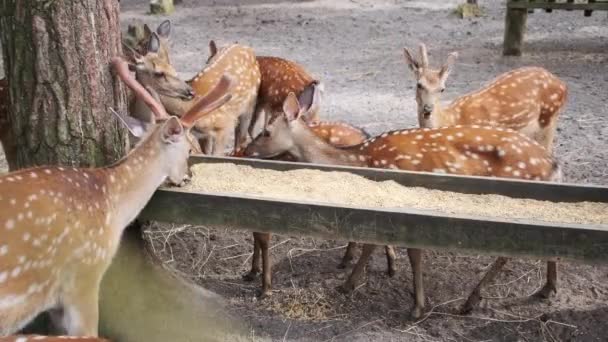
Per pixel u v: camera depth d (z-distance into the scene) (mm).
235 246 7238
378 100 11625
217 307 6062
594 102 11133
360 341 5730
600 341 5699
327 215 4832
